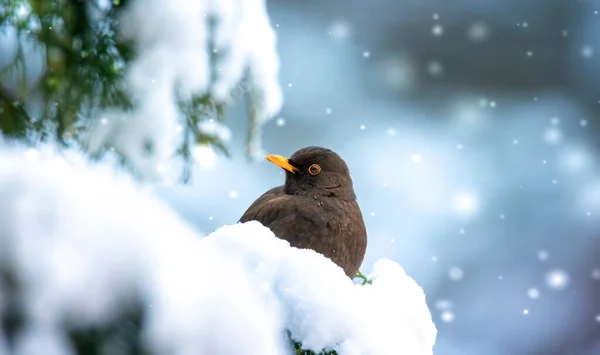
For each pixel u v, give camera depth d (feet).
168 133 17.75
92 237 10.20
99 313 10.07
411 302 19.75
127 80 17.46
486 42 63.67
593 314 58.70
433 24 63.52
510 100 63.93
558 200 61.41
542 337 58.65
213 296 11.19
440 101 63.16
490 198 61.11
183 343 10.76
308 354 16.43
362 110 61.82
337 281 16.75
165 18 17.28
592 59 64.18
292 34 62.80
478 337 58.34
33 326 9.75
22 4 17.11
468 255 59.72
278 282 16.49
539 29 64.23
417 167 60.44
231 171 52.24
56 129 17.52
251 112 18.81
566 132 63.10
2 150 10.75
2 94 17.26
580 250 60.75
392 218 59.31
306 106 60.95
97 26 17.44
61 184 10.36
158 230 10.83
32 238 9.91
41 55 17.33
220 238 16.63
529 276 59.77
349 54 62.54
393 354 16.79
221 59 18.11
